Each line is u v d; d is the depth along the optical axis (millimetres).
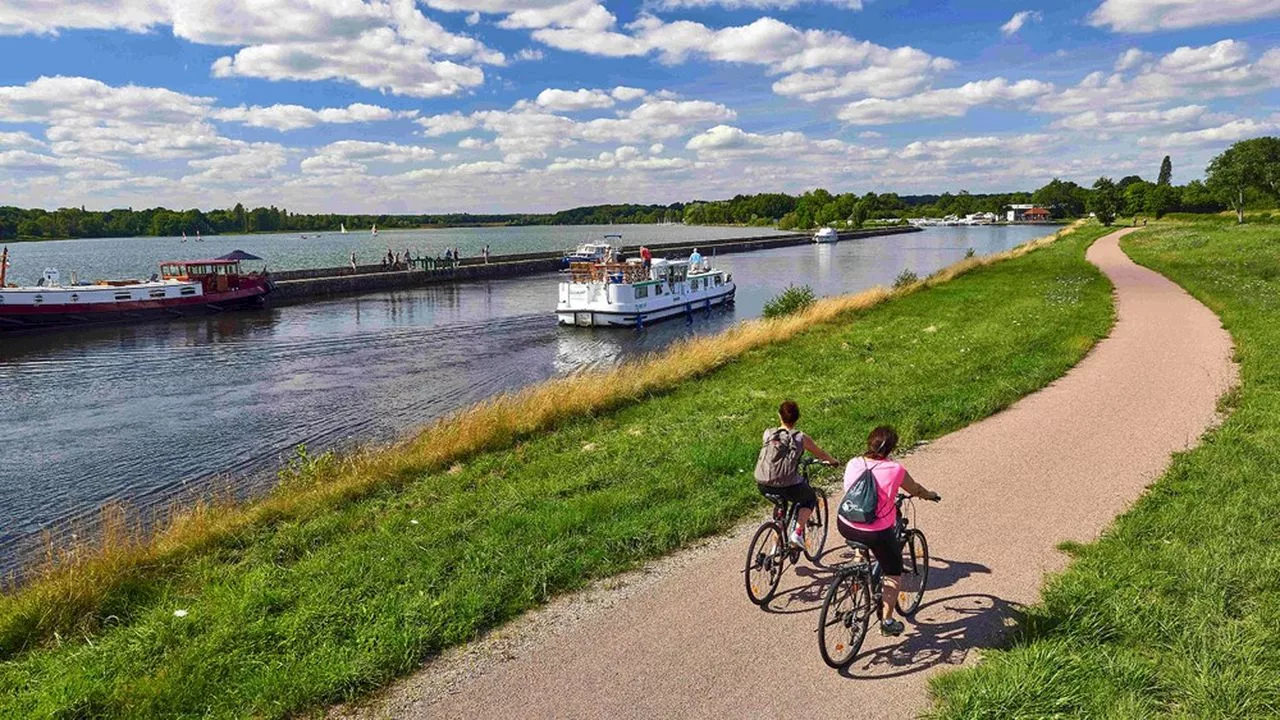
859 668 5922
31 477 16000
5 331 36875
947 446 11430
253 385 25047
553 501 9789
